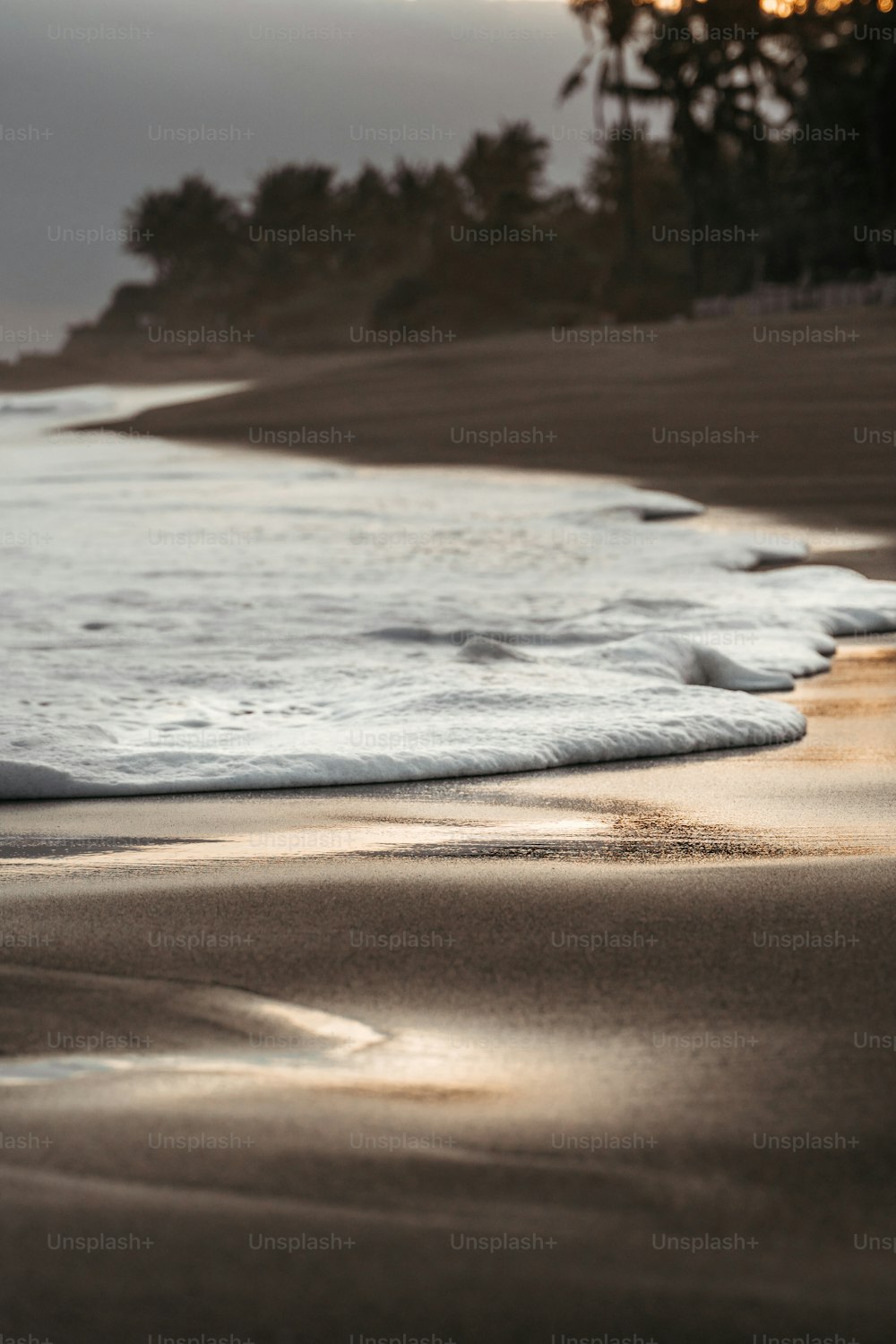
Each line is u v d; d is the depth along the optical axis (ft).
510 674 57.93
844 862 32.17
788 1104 17.76
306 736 48.96
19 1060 19.36
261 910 27.99
